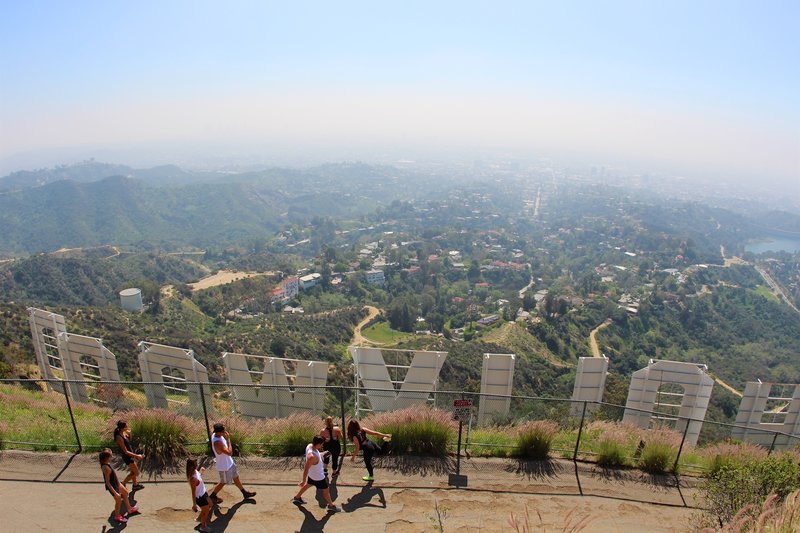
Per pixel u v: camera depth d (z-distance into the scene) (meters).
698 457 9.43
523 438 9.09
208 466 8.35
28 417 10.96
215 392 19.77
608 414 12.10
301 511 7.18
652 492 8.20
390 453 8.92
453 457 8.91
